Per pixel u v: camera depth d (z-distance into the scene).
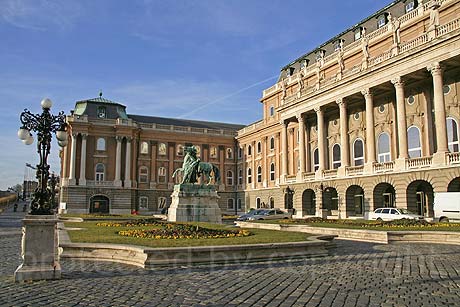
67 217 38.31
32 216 9.98
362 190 43.75
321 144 46.94
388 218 33.12
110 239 14.90
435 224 24.64
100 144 69.12
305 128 54.03
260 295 8.28
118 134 69.25
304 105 50.19
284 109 54.44
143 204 72.44
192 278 10.03
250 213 46.34
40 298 7.95
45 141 10.99
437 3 33.69
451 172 31.38
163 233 16.61
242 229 20.81
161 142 75.38
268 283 9.48
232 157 80.00
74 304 7.52
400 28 38.94
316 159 52.41
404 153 35.91
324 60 50.16
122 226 24.00
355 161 45.78
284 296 8.20
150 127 74.38
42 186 10.66
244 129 76.88
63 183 65.25
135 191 71.12
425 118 37.38
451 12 34.66
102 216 41.91
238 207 77.31
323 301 7.80
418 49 34.31
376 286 9.17
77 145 67.12
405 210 33.09
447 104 35.56
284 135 55.00
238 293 8.45
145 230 18.39
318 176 46.59
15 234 25.47
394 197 40.44
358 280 9.87
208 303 7.64
